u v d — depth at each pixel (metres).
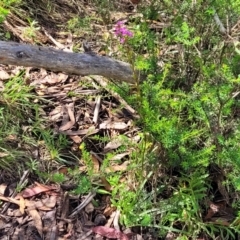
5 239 0.81
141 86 0.82
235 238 0.82
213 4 0.86
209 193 0.86
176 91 0.84
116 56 0.94
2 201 0.85
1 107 0.97
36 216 0.84
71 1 1.24
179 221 0.83
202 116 0.81
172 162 0.82
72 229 0.83
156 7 1.02
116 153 0.91
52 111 1.00
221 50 0.88
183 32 0.82
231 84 0.80
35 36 1.15
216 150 0.82
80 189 0.81
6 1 1.13
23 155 0.91
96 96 1.02
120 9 1.20
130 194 0.83
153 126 0.77
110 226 0.83
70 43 1.14
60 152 0.93
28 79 1.04
